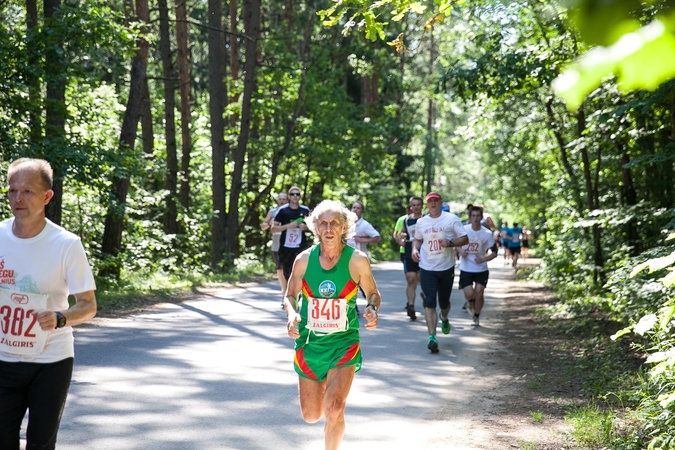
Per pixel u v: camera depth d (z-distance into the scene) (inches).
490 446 217.9
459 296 710.5
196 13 1451.8
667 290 337.4
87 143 543.2
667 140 477.1
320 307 182.4
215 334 419.2
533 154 801.6
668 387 237.8
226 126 1167.6
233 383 295.9
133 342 384.2
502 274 1175.0
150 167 655.1
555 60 449.4
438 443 221.3
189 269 847.7
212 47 948.0
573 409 262.1
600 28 25.5
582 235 627.2
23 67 481.1
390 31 1298.0
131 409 252.8
